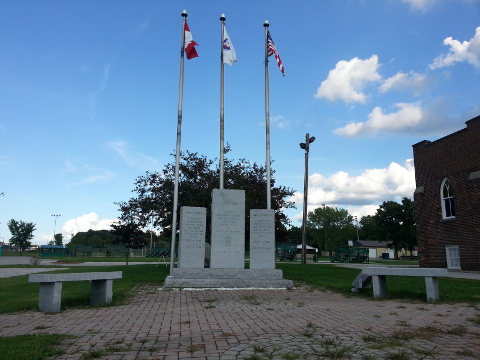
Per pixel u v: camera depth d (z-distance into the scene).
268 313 8.61
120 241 29.14
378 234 65.62
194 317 8.13
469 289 12.62
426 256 26.03
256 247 15.89
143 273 19.41
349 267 26.91
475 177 22.00
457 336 6.24
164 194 22.30
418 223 26.81
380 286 11.27
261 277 14.90
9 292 13.02
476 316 8.09
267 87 17.64
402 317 8.02
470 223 22.42
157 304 10.08
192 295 12.02
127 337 6.30
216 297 11.52
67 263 36.66
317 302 10.41
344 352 5.23
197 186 21.97
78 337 6.34
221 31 17.62
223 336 6.31
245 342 5.88
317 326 7.07
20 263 37.59
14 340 6.03
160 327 7.10
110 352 5.38
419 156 27.23
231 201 16.08
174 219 15.58
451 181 24.06
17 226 70.69
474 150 22.42
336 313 8.57
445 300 10.35
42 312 8.96
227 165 23.28
